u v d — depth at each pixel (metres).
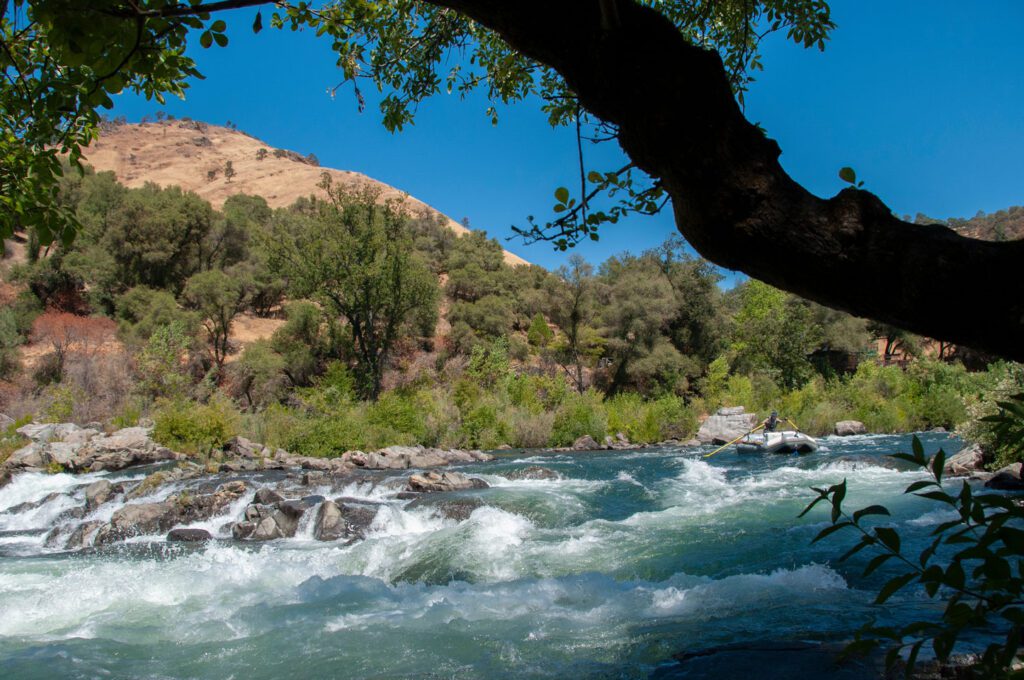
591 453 22.84
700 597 6.53
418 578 8.26
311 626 6.41
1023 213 32.69
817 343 42.44
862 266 1.81
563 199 3.10
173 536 10.90
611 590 6.98
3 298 41.84
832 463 15.86
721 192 1.95
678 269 42.78
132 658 5.80
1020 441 1.57
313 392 27.23
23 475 16.78
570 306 42.88
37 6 2.28
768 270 1.98
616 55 2.02
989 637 4.10
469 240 75.25
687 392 41.69
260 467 18.47
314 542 10.54
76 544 10.92
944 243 1.71
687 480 14.73
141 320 40.31
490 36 5.83
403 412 23.77
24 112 3.54
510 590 7.17
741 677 4.07
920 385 32.84
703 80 1.98
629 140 2.11
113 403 28.41
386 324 36.97
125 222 46.91
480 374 34.25
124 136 143.38
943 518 9.32
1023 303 1.58
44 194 3.54
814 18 4.71
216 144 152.25
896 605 5.65
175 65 2.90
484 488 13.69
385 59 5.36
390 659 5.51
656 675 4.54
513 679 4.93
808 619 5.49
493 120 6.15
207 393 31.81
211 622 6.66
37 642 6.23
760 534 9.17
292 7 4.28
